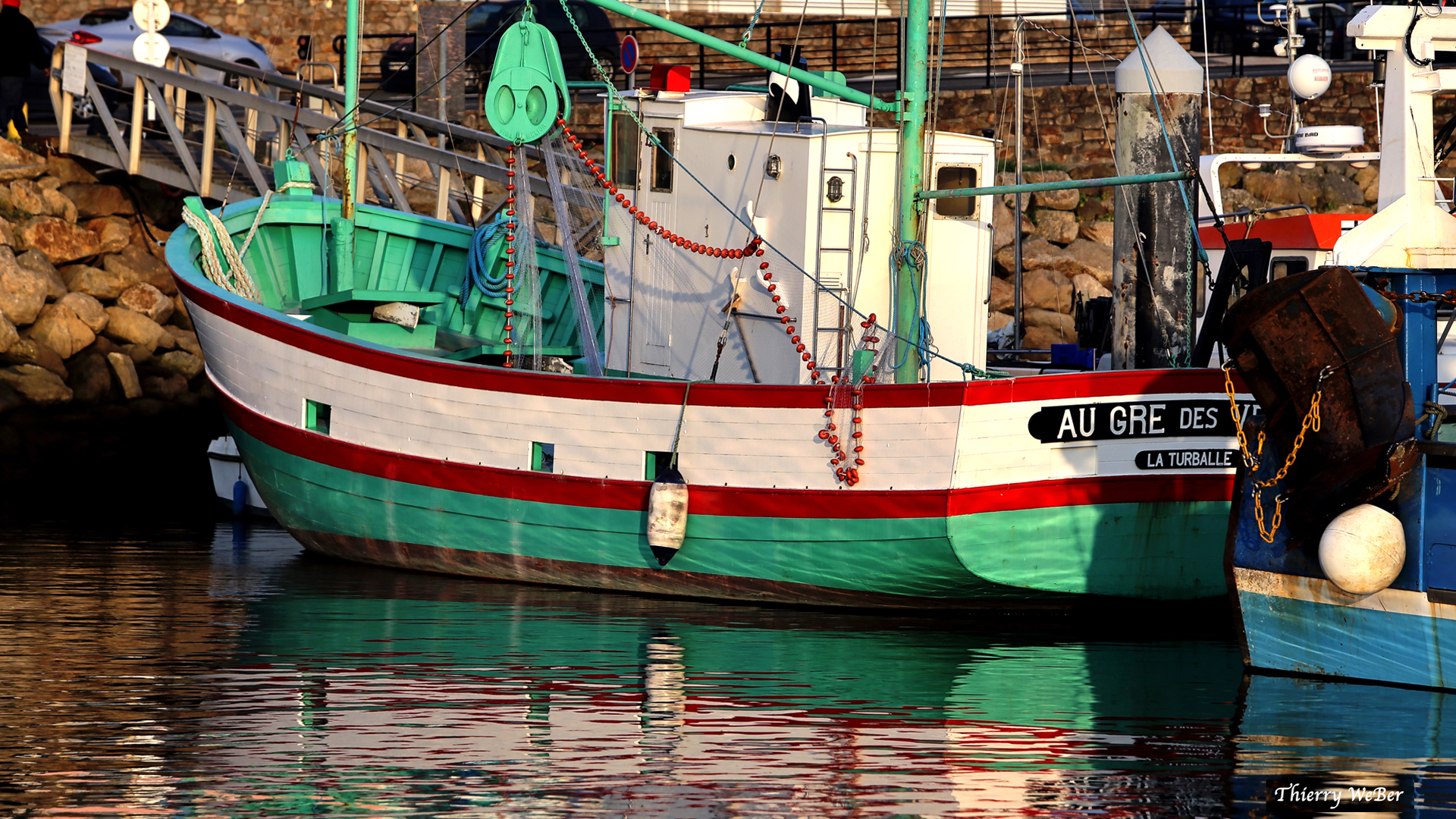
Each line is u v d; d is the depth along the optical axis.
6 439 58.31
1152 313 36.69
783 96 38.94
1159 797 22.86
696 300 38.62
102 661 30.27
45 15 92.44
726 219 37.75
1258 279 33.78
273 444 41.12
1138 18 87.88
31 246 63.03
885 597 35.00
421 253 49.00
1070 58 85.31
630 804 22.44
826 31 89.00
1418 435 28.81
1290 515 29.73
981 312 37.94
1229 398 33.19
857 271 36.28
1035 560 33.56
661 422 35.34
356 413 39.25
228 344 41.72
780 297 36.53
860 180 36.22
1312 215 40.53
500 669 30.00
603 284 44.25
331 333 39.53
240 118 73.88
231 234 47.50
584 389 35.91
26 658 30.39
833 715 27.03
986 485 32.88
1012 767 24.19
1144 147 36.44
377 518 39.59
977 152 37.44
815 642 32.62
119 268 64.44
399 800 22.50
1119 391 33.12
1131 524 33.69
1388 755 24.81
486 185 65.75
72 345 60.03
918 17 35.56
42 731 25.58
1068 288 70.25
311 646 31.69
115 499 53.88
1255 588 30.23
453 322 47.56
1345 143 41.00
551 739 25.48
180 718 26.42
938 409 32.81
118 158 65.75
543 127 39.47
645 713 27.05
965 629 34.22
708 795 22.83
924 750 25.03
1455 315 29.69
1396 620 28.75
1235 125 76.75
